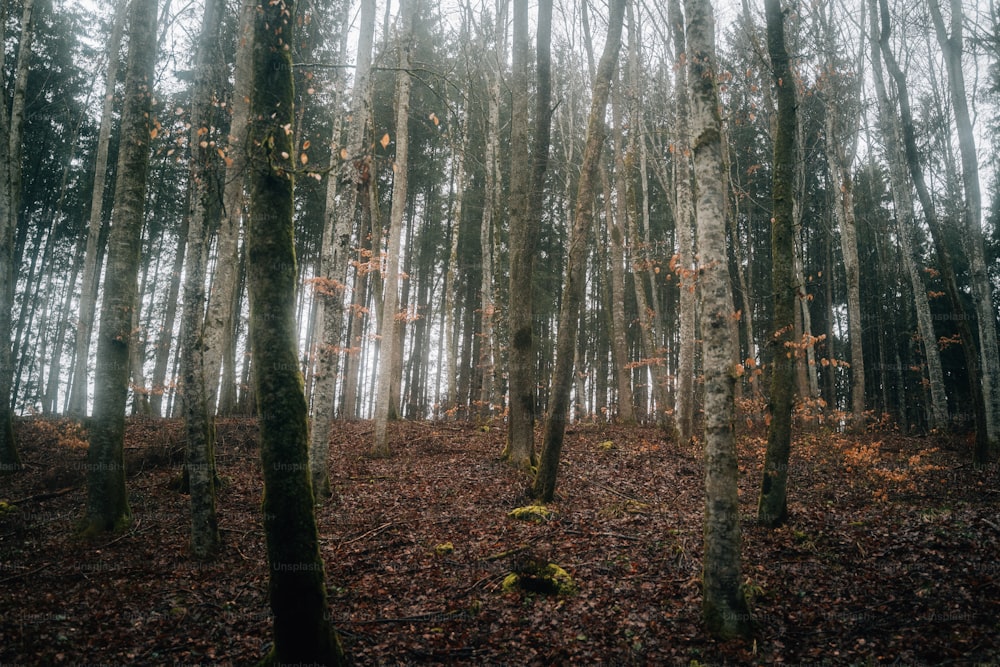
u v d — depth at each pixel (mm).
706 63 5891
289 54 4754
